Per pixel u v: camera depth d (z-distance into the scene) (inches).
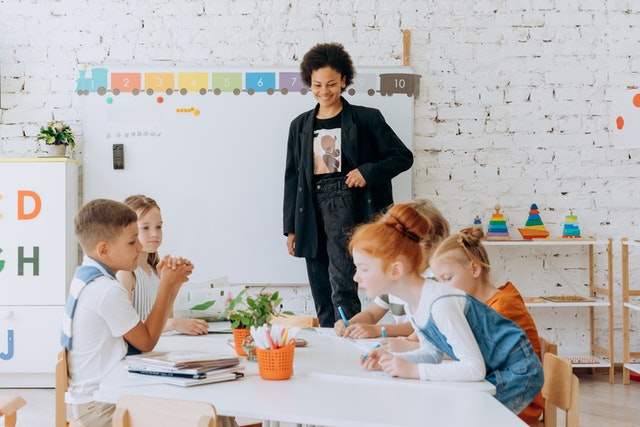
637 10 169.9
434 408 55.4
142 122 165.9
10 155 166.9
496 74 168.9
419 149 168.2
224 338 90.6
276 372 65.8
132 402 55.1
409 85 167.2
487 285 84.5
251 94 166.4
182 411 52.0
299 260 167.2
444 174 168.6
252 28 167.8
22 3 167.0
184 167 166.2
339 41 167.8
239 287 104.6
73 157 167.0
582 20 169.3
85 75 166.2
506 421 51.8
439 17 168.2
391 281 68.1
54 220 154.9
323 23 167.8
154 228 104.7
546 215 169.3
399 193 166.7
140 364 67.2
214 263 166.7
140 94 166.2
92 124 165.8
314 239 149.4
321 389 61.9
